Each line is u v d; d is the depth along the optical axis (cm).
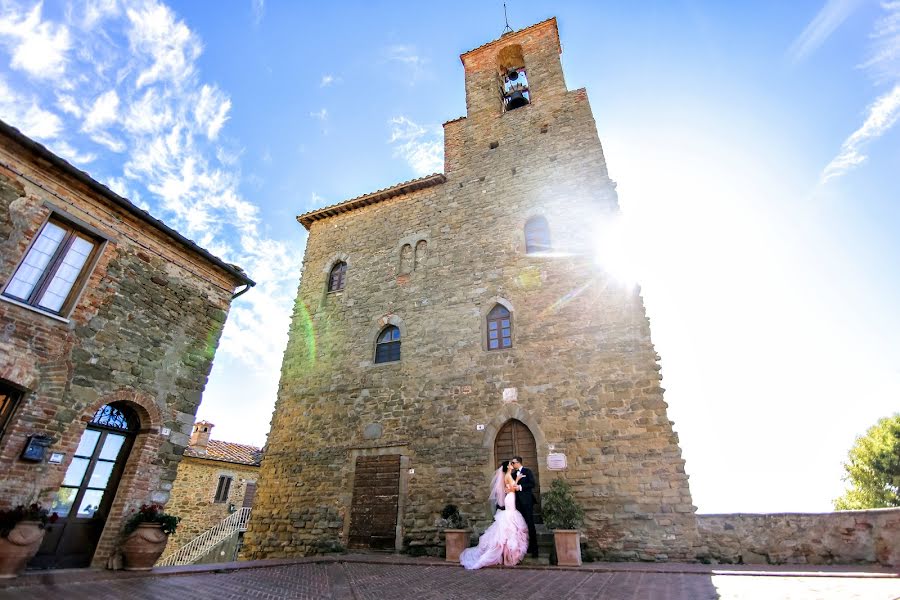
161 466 841
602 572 790
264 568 856
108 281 830
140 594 559
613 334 1177
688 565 855
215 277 1038
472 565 863
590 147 1530
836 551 810
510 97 1966
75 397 745
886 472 2580
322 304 1658
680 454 997
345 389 1426
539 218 1477
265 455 1444
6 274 704
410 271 1559
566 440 1097
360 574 791
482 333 1326
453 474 1166
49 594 528
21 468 668
